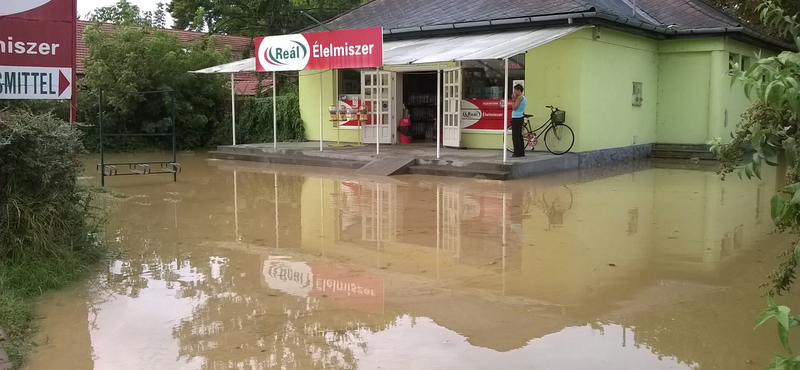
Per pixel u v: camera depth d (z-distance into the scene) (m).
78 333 4.62
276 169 14.67
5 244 5.68
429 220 8.54
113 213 9.21
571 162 14.09
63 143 6.19
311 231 7.98
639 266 6.26
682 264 6.31
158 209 9.55
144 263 6.52
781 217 2.53
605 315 4.93
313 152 15.55
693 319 4.82
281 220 8.66
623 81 15.88
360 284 5.77
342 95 18.84
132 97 19.12
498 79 15.77
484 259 6.58
